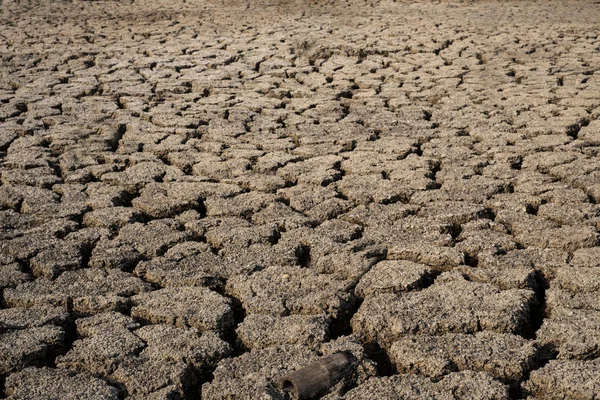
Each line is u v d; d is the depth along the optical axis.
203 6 16.50
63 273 3.89
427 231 4.31
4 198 4.99
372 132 6.49
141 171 5.56
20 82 8.77
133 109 7.47
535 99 7.41
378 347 3.23
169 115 7.20
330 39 11.28
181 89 8.33
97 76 9.12
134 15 15.14
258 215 4.66
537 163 5.46
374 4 16.23
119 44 11.46
